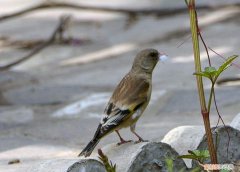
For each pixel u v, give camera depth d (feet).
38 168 23.30
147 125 35.73
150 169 23.47
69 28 64.08
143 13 67.05
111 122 26.81
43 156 31.65
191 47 54.34
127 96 27.43
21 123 39.47
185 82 45.24
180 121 36.04
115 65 52.13
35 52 51.01
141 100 27.66
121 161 23.61
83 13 70.03
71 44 59.06
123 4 70.64
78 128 36.81
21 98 45.62
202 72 20.71
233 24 59.52
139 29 62.28
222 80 43.68
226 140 25.12
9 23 68.74
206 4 65.62
